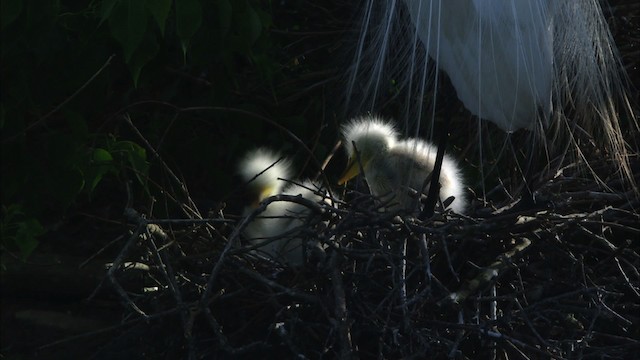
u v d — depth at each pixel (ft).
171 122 30.45
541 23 24.66
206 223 25.26
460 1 24.85
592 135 30.30
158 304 23.71
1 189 30.19
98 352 25.40
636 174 28.89
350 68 32.04
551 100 25.94
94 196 34.60
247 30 29.14
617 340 24.13
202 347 24.14
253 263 23.88
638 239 28.17
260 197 28.32
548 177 28.37
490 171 29.91
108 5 24.81
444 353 22.36
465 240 23.97
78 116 29.19
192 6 26.07
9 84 29.53
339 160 34.53
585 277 24.27
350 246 23.97
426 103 32.19
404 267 22.79
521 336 22.36
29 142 32.45
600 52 27.02
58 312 30.07
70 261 30.99
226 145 35.14
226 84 32.27
